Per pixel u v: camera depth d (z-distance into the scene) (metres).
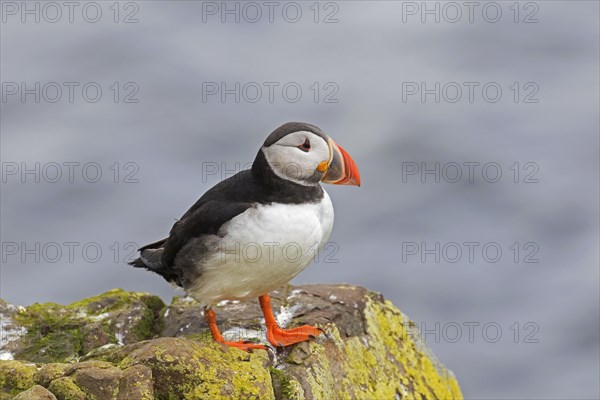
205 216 7.10
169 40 27.83
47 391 6.19
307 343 7.58
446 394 8.78
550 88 25.31
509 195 19.94
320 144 7.13
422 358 8.88
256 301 8.64
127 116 23.16
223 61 26.72
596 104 24.06
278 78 25.53
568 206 19.41
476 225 18.89
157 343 6.76
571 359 15.09
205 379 6.59
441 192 20.03
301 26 29.03
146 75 25.77
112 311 8.80
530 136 22.48
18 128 22.31
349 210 19.27
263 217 6.98
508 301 16.36
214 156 21.55
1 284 16.64
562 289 16.75
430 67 26.33
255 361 6.99
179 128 22.73
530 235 18.47
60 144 21.67
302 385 7.12
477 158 21.45
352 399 7.65
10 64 26.23
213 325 7.45
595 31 28.52
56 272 17.00
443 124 22.75
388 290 16.59
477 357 15.05
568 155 21.61
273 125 22.89
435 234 18.50
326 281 16.78
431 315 15.98
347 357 7.94
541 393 14.27
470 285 16.77
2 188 19.69
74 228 18.42
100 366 6.52
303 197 7.18
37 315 8.57
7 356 7.99
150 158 21.28
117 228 18.47
